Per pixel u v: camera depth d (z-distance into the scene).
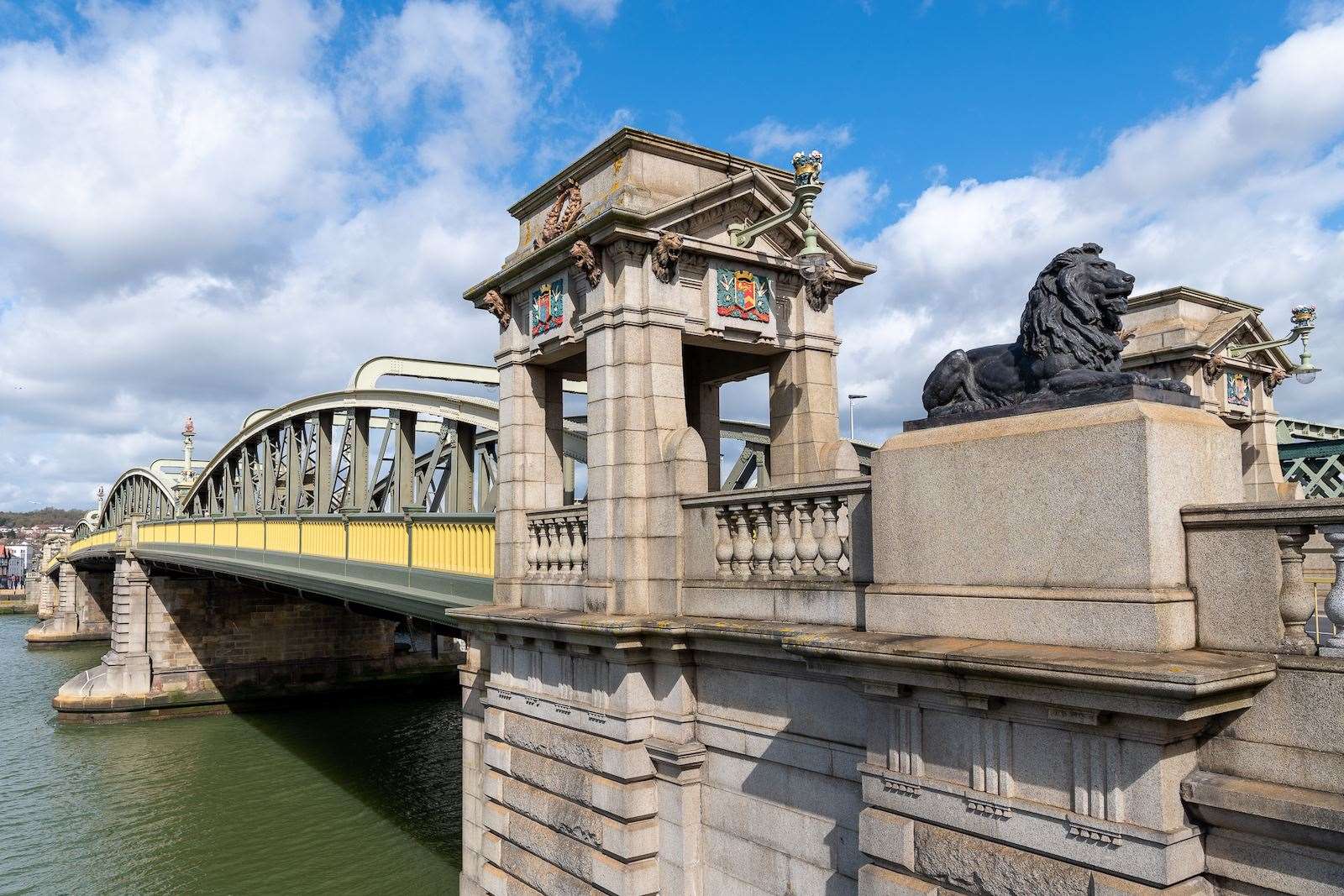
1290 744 5.28
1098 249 6.96
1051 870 5.79
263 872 21.09
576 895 10.77
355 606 25.06
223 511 41.41
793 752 8.77
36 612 112.44
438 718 37.59
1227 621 5.68
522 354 12.81
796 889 8.72
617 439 10.57
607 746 10.38
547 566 12.18
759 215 11.37
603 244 10.70
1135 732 5.45
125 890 20.48
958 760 6.44
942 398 7.68
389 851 22.20
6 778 29.61
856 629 7.98
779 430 12.18
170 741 34.16
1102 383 6.35
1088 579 6.02
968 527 6.76
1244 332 20.47
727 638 9.01
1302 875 5.13
